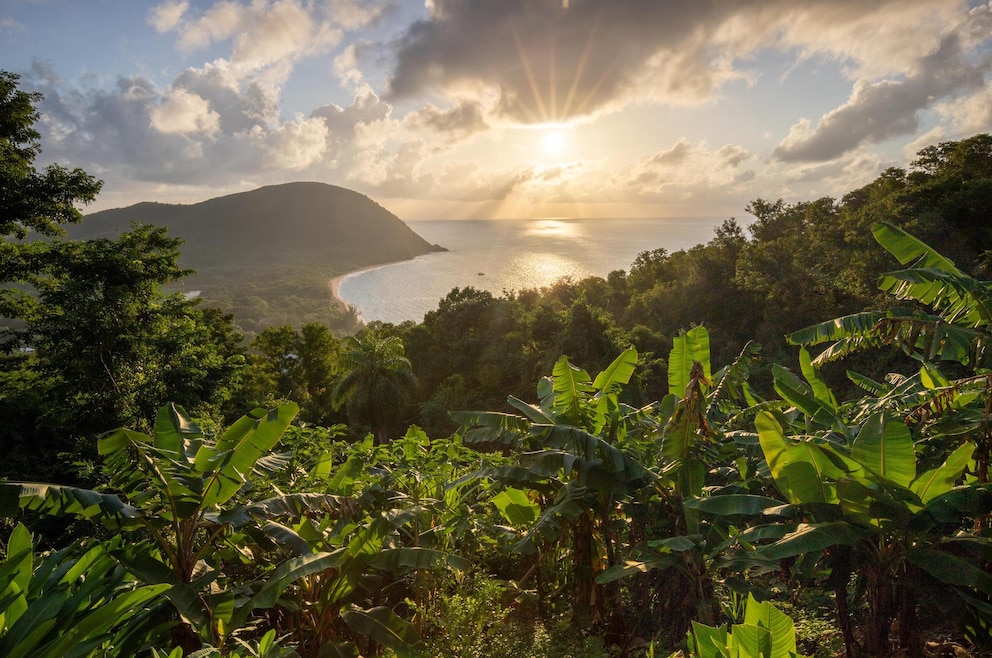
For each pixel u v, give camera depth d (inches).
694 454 280.7
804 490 223.0
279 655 203.3
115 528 224.5
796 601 301.1
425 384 1918.1
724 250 2047.2
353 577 255.6
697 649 189.0
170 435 233.9
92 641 180.9
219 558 267.6
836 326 296.0
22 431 776.3
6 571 175.8
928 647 238.1
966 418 238.1
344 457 478.9
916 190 1352.1
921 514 209.0
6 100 789.9
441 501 309.4
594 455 275.7
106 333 795.4
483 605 257.4
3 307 793.6
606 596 278.5
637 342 1489.9
